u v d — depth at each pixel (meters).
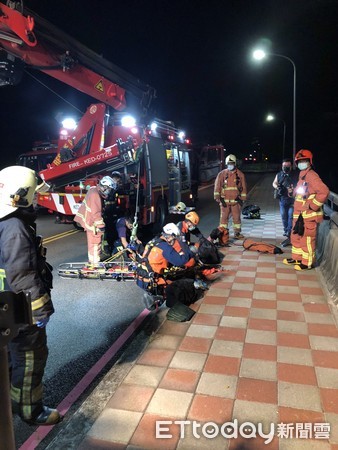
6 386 1.55
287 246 8.02
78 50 7.57
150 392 3.10
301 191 6.09
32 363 2.70
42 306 2.62
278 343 3.82
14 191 2.57
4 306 1.54
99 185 6.67
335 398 2.97
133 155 8.69
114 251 7.41
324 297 5.02
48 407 3.00
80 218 6.80
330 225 6.52
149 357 3.62
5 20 6.05
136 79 9.34
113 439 2.63
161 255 4.94
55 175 9.22
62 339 4.31
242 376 3.28
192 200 15.37
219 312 4.61
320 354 3.60
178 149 12.88
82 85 8.08
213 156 27.39
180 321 4.36
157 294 4.98
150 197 9.81
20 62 6.77
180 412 2.87
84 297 5.63
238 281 5.74
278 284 5.57
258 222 11.30
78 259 7.74
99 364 3.76
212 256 6.61
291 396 3.00
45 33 6.82
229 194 8.64
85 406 2.98
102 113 9.23
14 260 2.53
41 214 15.34
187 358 3.59
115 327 4.61
